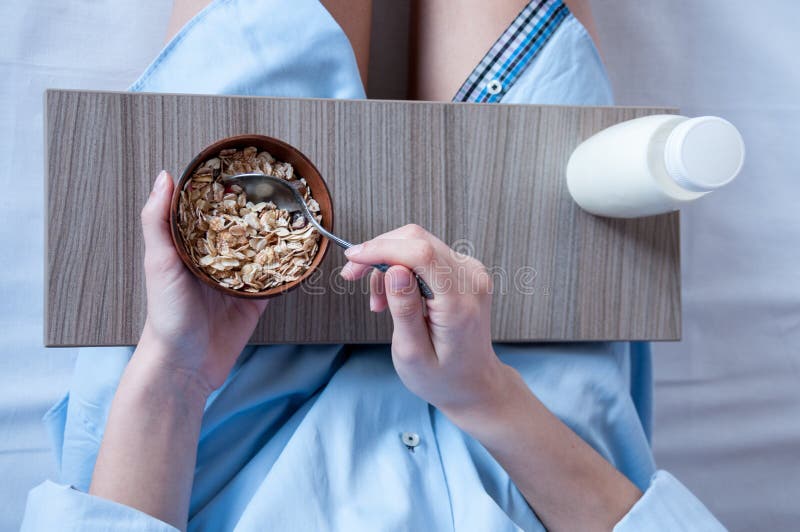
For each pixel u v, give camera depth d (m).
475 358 0.50
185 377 0.56
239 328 0.59
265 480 0.56
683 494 0.59
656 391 0.98
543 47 0.70
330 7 0.69
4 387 0.81
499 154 0.66
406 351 0.49
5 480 0.81
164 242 0.50
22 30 0.81
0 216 0.81
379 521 0.55
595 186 0.62
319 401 0.62
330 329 0.63
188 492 0.56
